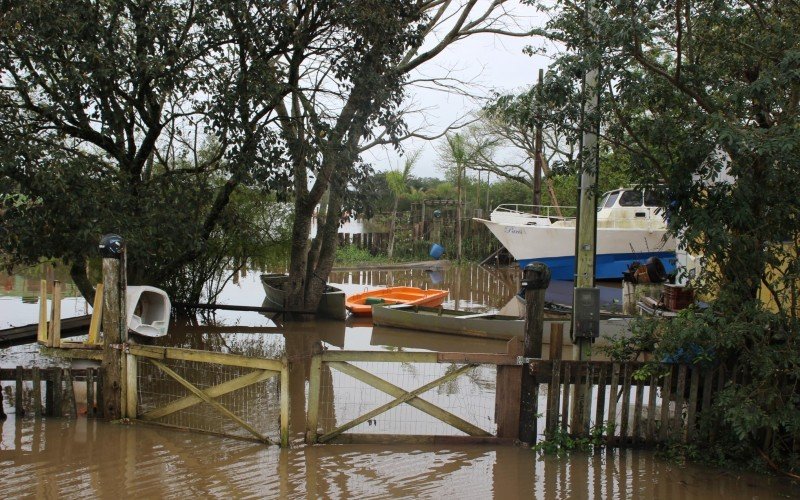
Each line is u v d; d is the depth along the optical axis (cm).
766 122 671
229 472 611
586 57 637
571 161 747
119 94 1068
